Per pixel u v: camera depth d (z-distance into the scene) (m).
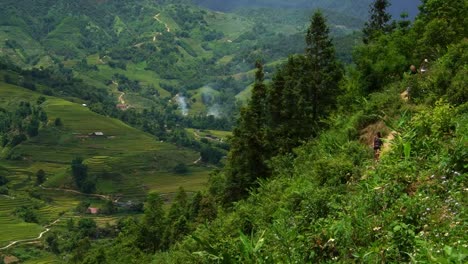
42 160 139.00
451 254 5.13
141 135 165.50
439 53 27.94
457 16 29.19
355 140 21.22
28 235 93.94
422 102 19.34
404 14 43.69
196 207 45.66
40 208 112.06
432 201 7.58
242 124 34.28
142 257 45.28
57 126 157.50
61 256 86.00
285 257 7.82
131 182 129.75
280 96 34.22
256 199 23.09
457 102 16.27
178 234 40.50
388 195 8.64
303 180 17.91
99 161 137.38
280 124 33.47
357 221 8.03
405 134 11.77
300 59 36.16
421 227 7.07
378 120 20.95
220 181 41.50
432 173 8.75
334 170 15.06
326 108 33.69
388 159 10.66
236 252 8.02
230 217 21.16
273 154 32.25
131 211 114.50
